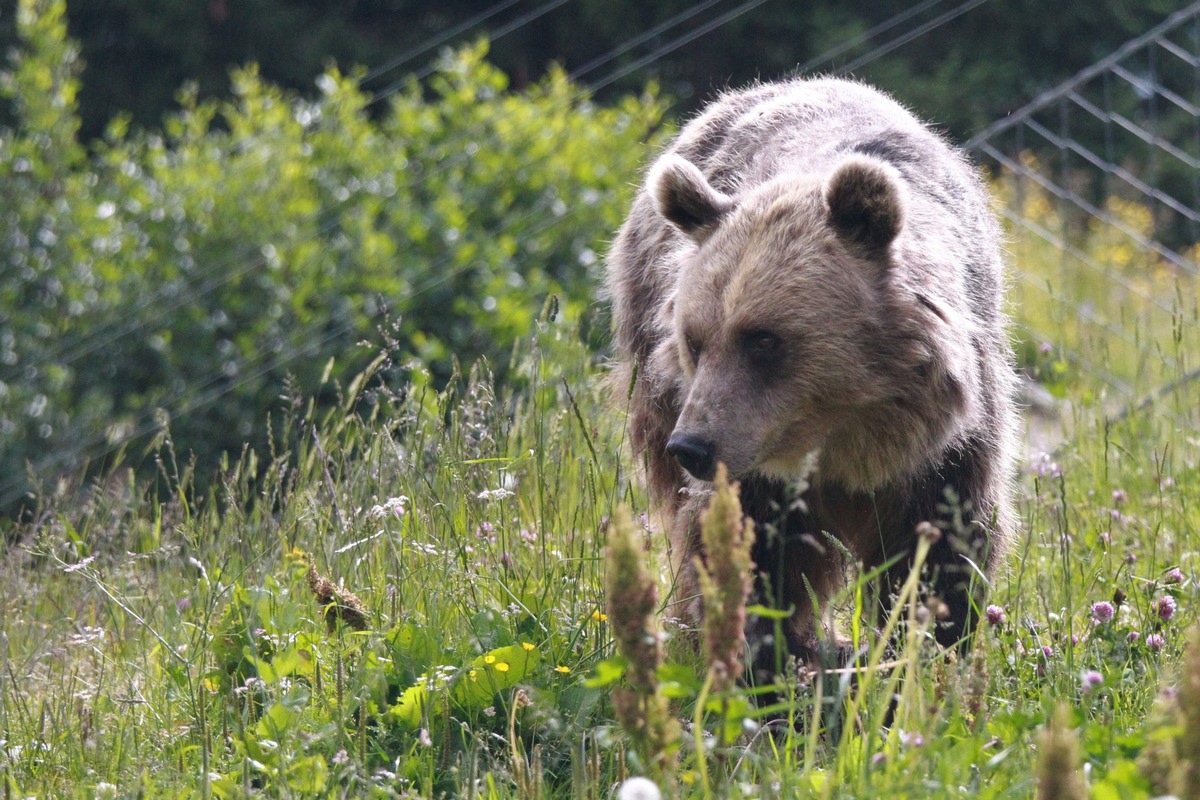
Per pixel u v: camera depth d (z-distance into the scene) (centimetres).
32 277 1877
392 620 820
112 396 1819
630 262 1049
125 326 1820
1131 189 3438
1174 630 827
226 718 742
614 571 554
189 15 3906
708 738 634
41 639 967
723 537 550
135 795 648
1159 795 515
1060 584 912
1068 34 3734
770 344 807
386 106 3956
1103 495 1117
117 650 945
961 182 966
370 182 1923
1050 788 492
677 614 886
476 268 1811
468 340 1748
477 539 900
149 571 1061
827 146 938
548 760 712
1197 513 1080
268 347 1748
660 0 3850
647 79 3806
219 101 3962
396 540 897
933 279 841
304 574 904
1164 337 2067
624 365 1045
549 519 985
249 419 1705
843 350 808
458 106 2028
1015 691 757
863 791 570
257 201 1902
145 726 781
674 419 930
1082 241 2661
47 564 1069
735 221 850
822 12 3719
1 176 1944
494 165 1936
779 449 820
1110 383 1528
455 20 4219
